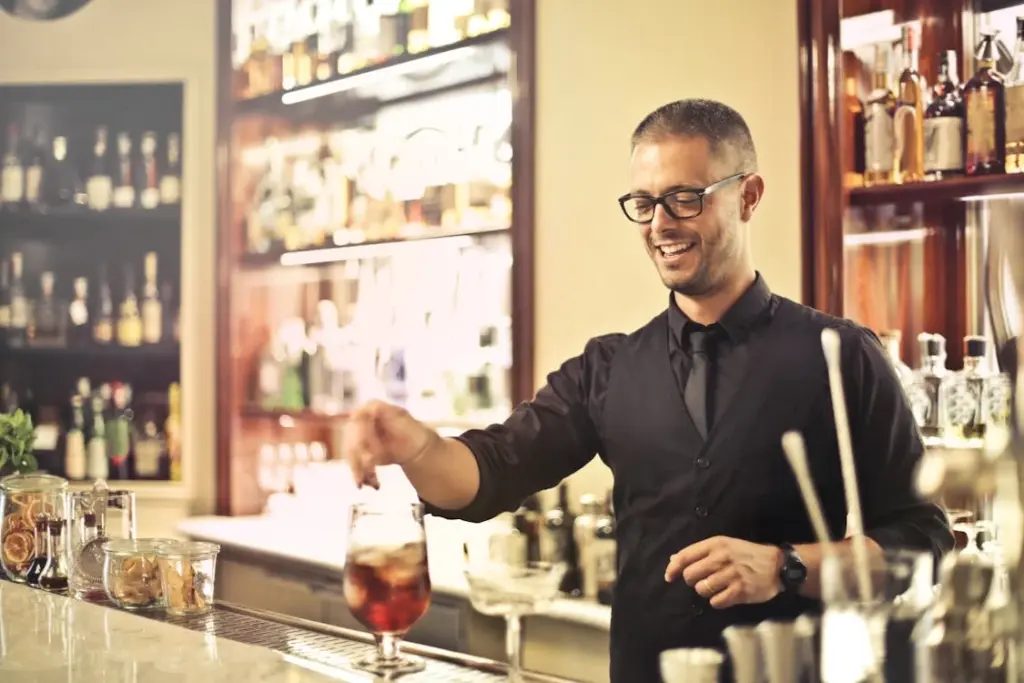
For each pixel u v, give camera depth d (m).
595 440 1.86
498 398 3.06
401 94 3.35
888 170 2.22
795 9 2.33
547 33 2.75
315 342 3.67
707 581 1.32
